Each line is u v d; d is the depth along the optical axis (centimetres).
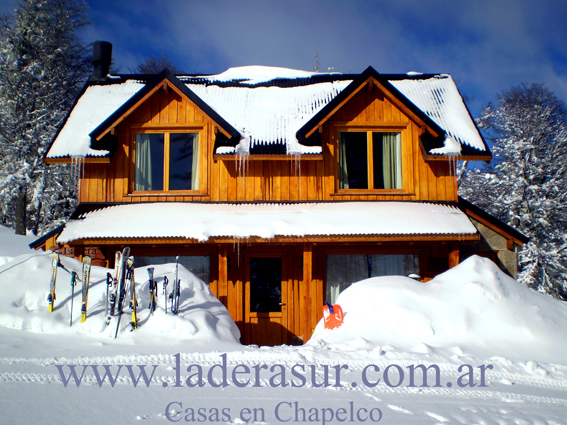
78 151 998
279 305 1018
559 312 707
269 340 1005
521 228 2188
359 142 1064
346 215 952
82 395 417
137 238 895
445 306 696
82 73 3033
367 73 1010
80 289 695
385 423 380
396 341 650
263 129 1058
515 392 480
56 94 2805
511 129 2431
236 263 1008
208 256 1031
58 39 2908
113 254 1003
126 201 1023
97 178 1026
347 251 1034
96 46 1300
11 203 2761
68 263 759
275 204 1010
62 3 2930
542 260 2080
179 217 945
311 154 989
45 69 2803
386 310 699
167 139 1048
